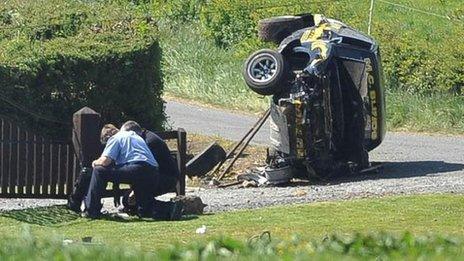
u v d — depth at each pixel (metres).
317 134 77.19
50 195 61.12
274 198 67.06
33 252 35.12
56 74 77.44
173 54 135.62
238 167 82.88
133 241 48.12
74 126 60.59
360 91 79.06
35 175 60.91
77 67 78.44
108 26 86.31
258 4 148.88
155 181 58.16
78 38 81.69
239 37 145.75
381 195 66.88
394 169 83.19
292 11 147.62
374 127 80.62
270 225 54.06
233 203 64.81
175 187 61.00
